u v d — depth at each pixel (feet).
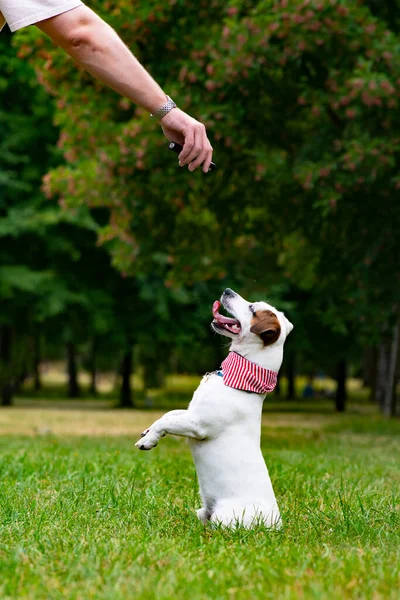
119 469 26.27
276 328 15.72
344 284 53.98
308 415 85.87
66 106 50.16
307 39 41.98
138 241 53.52
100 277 93.56
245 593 11.08
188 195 49.06
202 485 16.10
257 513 15.46
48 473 25.71
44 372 302.45
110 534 15.53
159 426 15.52
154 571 12.32
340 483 24.36
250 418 15.81
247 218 52.95
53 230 88.99
